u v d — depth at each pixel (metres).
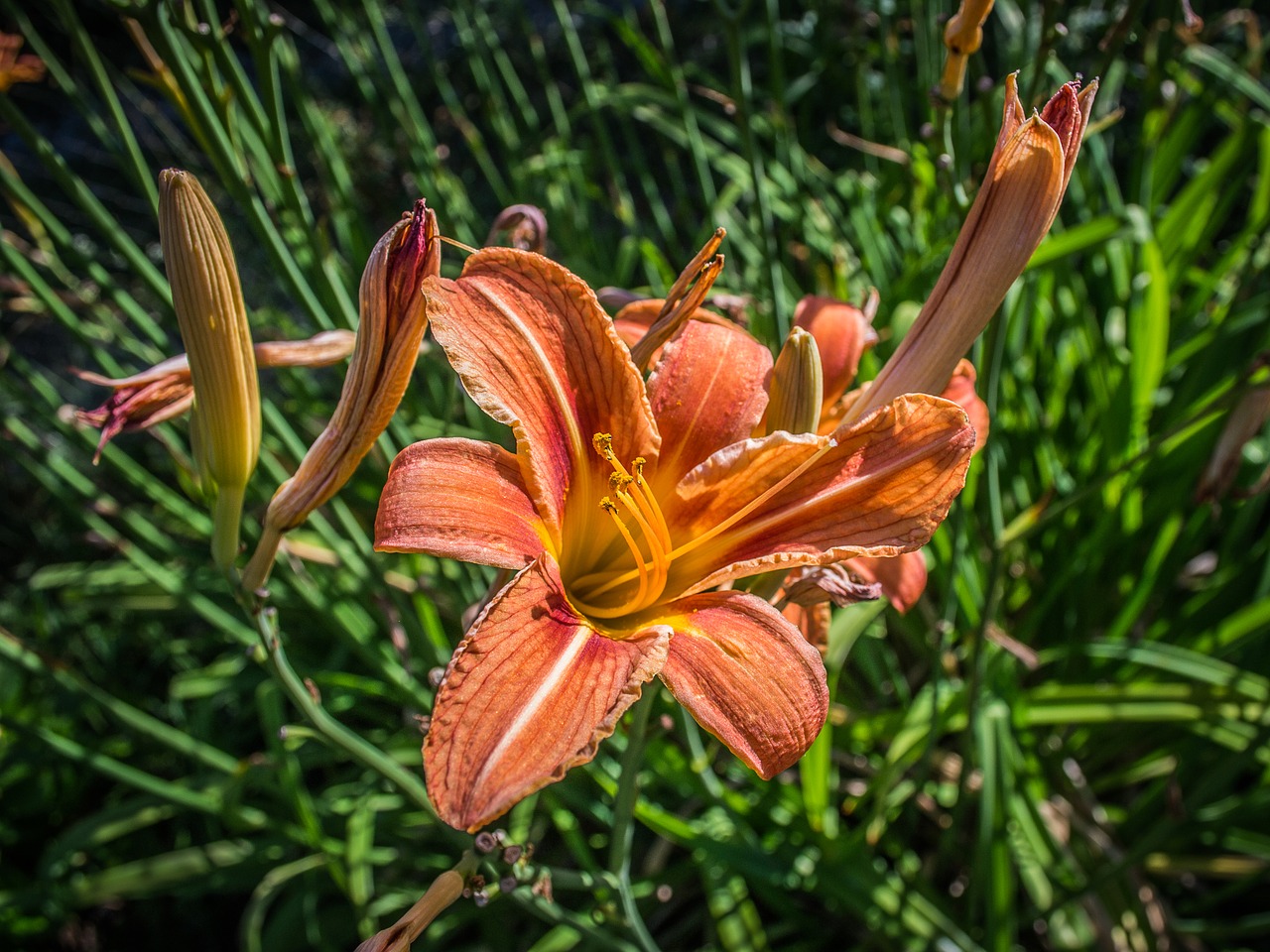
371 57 0.51
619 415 0.20
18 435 0.39
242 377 0.19
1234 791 0.43
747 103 0.32
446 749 0.14
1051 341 0.46
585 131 0.74
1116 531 0.41
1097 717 0.36
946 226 0.45
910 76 0.65
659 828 0.33
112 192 0.68
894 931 0.34
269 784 0.40
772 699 0.16
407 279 0.17
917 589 0.24
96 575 0.48
